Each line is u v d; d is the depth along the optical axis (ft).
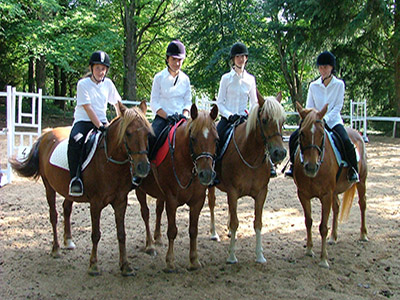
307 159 14.05
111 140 13.51
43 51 54.13
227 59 69.26
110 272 14.37
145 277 14.01
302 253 16.30
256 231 15.48
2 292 12.75
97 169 13.74
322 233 15.05
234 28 70.44
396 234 18.49
